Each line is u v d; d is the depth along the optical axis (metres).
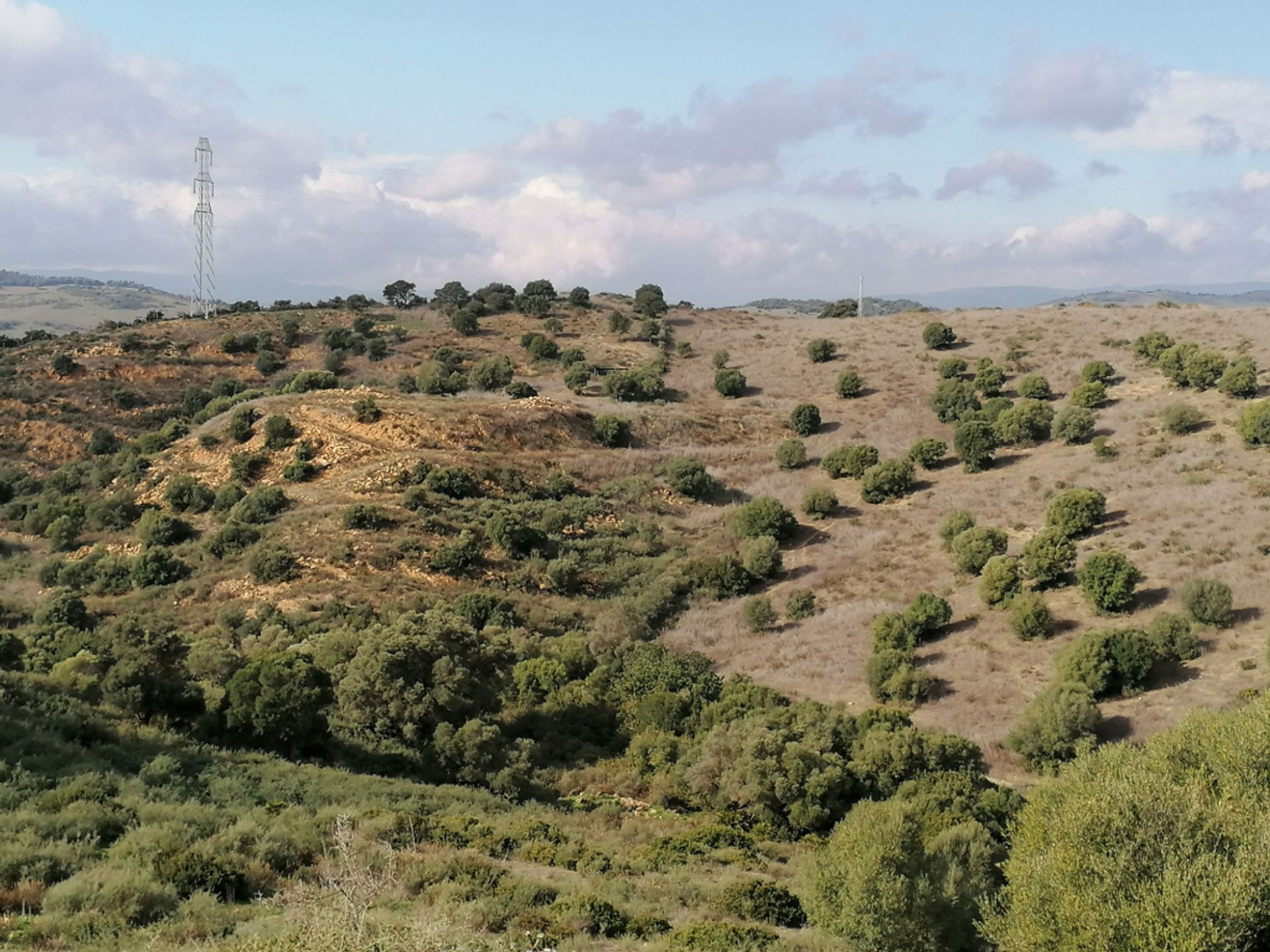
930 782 24.48
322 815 19.69
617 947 14.83
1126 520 44.50
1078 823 13.34
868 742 26.92
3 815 15.83
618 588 48.28
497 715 31.02
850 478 61.03
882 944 14.81
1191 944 11.69
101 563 47.62
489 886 16.83
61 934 12.14
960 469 59.06
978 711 32.00
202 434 61.28
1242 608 34.09
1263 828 13.65
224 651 30.92
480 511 52.47
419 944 9.59
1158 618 33.19
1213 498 44.41
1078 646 32.09
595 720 32.81
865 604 42.75
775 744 26.06
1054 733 28.20
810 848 23.30
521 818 22.98
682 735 31.12
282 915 12.93
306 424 59.19
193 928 12.74
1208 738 18.05
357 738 28.08
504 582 46.47
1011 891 14.39
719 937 15.27
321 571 44.69
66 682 26.80
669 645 42.16
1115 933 12.16
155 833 15.87
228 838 16.23
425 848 18.91
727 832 23.19
